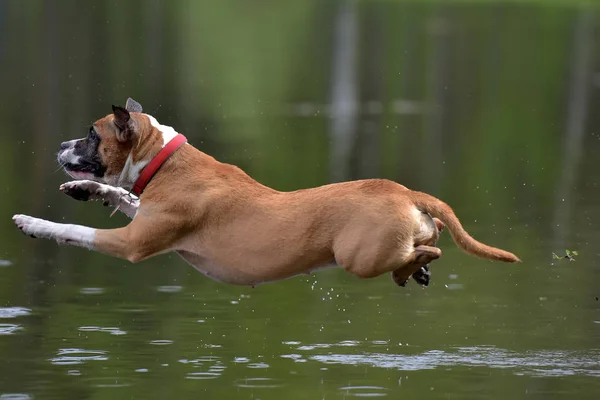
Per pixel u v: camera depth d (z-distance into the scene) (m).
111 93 33.03
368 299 15.48
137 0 58.66
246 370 11.91
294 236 11.73
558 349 12.94
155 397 10.94
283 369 11.98
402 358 12.49
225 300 15.23
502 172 25.66
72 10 52.50
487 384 11.55
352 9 63.12
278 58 43.81
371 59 44.84
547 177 25.17
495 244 18.72
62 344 12.80
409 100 36.44
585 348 13.02
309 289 16.05
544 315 14.53
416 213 11.62
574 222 20.55
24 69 36.72
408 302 15.27
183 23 52.00
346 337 13.39
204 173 12.12
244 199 11.99
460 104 35.84
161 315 14.29
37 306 14.55
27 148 25.92
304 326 13.88
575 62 45.69
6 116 29.22
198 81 36.94
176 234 12.03
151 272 16.92
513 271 17.08
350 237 11.52
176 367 11.98
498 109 35.03
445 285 16.30
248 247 11.86
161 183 12.09
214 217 11.96
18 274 16.39
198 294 15.54
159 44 44.72
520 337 13.46
